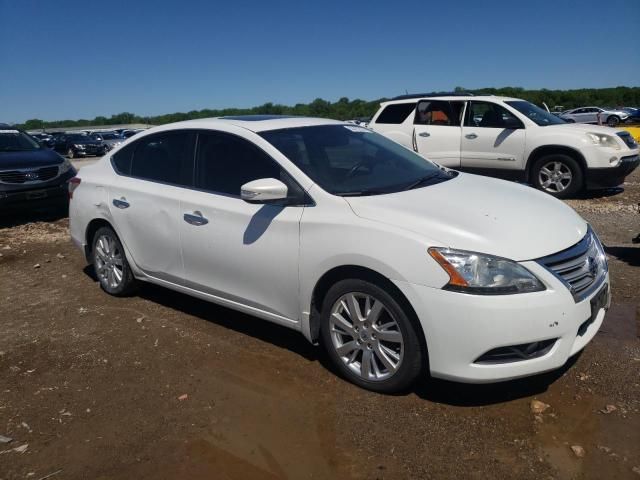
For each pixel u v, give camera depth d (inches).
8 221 371.6
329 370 147.1
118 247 200.8
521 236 124.2
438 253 119.3
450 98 412.2
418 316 121.3
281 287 146.9
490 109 396.8
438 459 110.3
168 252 177.2
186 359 157.5
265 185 139.6
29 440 123.6
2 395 143.1
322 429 121.8
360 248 127.8
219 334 172.7
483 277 116.7
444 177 166.9
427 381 139.0
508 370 118.3
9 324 189.3
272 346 162.9
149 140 191.9
